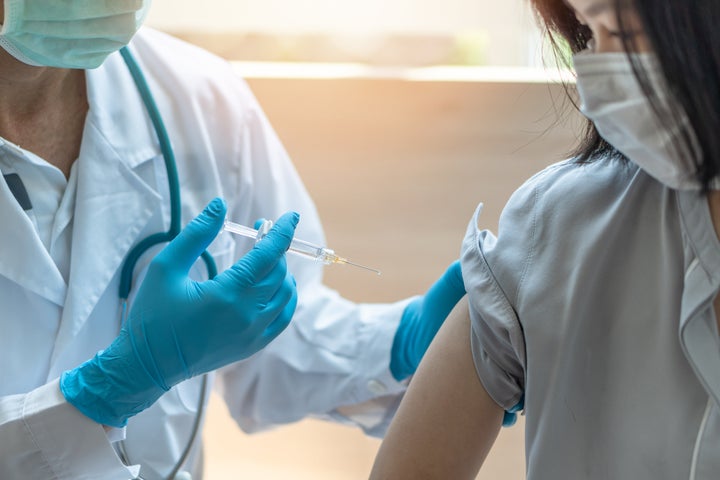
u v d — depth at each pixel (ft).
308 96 8.04
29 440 3.38
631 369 2.75
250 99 4.68
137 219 3.96
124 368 3.36
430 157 8.12
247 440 8.22
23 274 3.58
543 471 2.88
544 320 2.86
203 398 4.15
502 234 3.05
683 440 2.63
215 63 4.64
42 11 3.20
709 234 2.54
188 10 7.09
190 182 4.22
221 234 4.29
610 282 2.81
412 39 7.97
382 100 8.04
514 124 8.01
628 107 2.50
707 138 2.39
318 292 4.91
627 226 2.81
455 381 3.20
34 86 3.63
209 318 3.38
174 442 4.29
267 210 4.67
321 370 4.65
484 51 8.11
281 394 4.75
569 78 3.06
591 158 3.04
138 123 4.02
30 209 3.68
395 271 8.41
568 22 2.89
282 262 3.62
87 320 3.90
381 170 8.23
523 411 3.23
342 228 8.35
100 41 3.44
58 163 3.84
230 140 4.45
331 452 8.08
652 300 2.74
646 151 2.54
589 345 2.82
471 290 3.04
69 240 3.82
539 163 8.05
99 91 3.92
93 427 3.40
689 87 2.33
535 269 2.93
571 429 2.83
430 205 8.25
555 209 2.97
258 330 3.52
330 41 8.11
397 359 4.53
